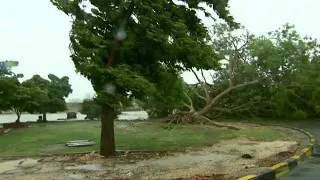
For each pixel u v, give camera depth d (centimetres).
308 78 3127
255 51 3089
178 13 1319
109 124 1282
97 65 1108
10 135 2092
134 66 1312
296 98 3297
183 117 2909
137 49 1286
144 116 4312
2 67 2698
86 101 3934
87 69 1098
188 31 1363
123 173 946
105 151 1270
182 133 2164
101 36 1236
